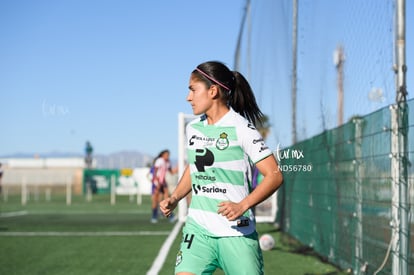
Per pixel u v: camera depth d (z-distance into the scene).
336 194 11.37
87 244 15.78
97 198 54.44
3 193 64.31
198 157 5.38
